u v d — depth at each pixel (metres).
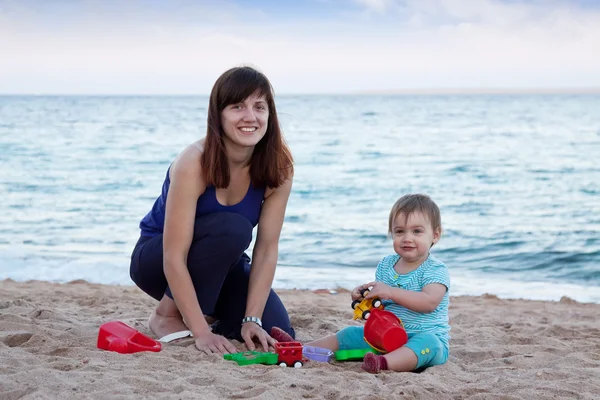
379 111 61.38
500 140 28.69
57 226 10.62
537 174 17.56
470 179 16.81
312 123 41.84
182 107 72.38
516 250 9.34
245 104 3.22
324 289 6.89
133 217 11.58
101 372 2.83
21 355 3.04
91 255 8.56
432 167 19.31
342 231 10.52
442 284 3.37
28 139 28.09
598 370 3.19
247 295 3.60
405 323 3.39
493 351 3.68
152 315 3.78
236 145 3.31
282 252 9.07
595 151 23.45
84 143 26.80
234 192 3.46
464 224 11.20
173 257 3.34
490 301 6.32
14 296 5.41
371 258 8.77
